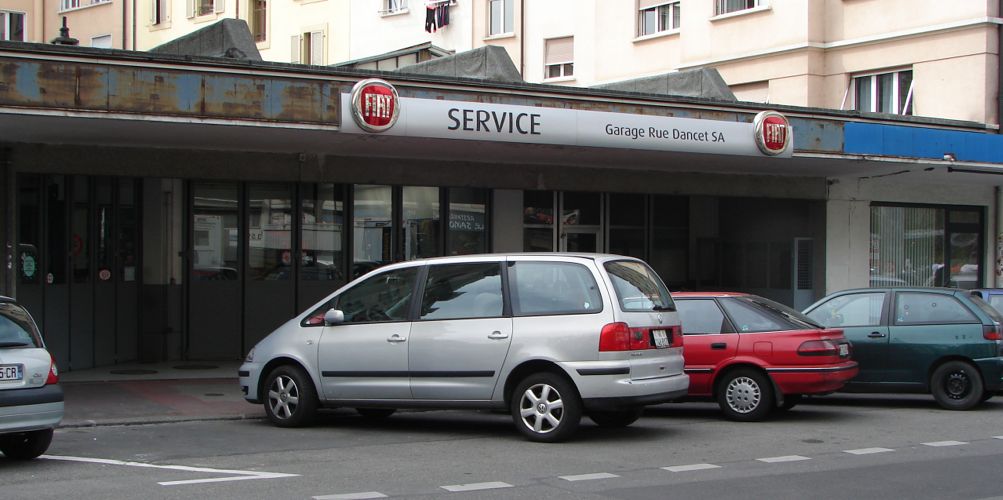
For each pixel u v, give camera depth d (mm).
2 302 8703
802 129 16781
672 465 8641
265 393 11055
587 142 14805
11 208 13789
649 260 21156
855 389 12836
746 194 19656
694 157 16875
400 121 13484
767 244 21406
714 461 8852
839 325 13062
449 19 32844
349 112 13172
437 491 7488
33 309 14344
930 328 12547
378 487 7621
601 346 9422
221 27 16469
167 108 12188
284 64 12883
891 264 21359
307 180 16203
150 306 16641
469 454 9172
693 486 7711
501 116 14172
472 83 14297
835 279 20578
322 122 13086
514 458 8953
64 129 12891
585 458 8961
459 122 13867
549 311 9719
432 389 10055
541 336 9633
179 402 12641
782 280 21109
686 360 11750
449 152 16156
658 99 15633
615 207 20641
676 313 10359
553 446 9633
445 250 18141
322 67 13109
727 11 24734
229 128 12914
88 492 7387
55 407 8547
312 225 17469
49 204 14758
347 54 35438
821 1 23031
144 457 9008
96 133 13359
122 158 14820
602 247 20422
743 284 21812
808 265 20797
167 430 10797
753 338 11469
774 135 16297
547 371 9727
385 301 10531
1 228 13656
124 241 16500
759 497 7332
